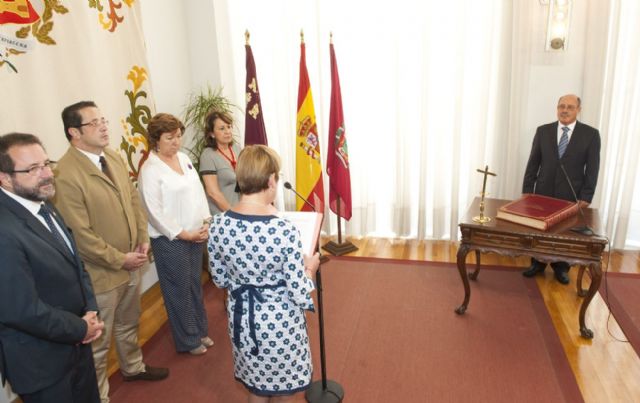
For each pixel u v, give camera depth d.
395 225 4.14
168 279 2.44
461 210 4.00
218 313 3.06
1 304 1.35
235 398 2.26
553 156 3.07
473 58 3.60
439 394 2.21
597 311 2.87
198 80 3.94
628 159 3.42
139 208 2.28
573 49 3.38
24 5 2.24
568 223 2.59
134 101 3.09
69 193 1.86
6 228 1.37
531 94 3.55
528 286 3.21
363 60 3.78
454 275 3.42
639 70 3.26
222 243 1.52
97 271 1.96
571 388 2.21
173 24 3.65
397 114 3.81
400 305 3.03
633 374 2.30
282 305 1.59
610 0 3.19
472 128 3.71
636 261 3.48
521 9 3.36
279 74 3.97
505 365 2.40
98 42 2.75
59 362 1.53
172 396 2.28
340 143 3.62
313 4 3.76
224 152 2.94
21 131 2.26
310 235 1.69
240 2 3.88
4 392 1.58
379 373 2.37
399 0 3.56
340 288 3.28
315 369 2.41
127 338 2.30
